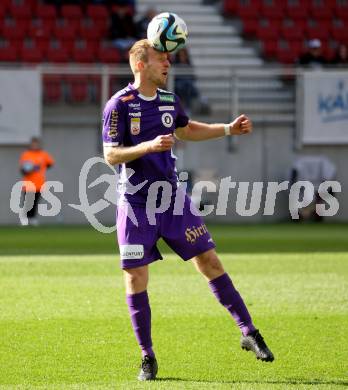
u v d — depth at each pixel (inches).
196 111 2694.4
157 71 765.9
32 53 2930.6
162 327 976.9
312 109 2714.1
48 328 966.4
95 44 3006.9
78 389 713.6
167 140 721.0
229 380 751.1
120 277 1369.3
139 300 762.2
